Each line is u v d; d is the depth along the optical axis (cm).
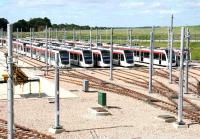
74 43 9756
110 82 4809
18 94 3819
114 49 7044
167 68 6475
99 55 6694
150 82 4000
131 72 5922
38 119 2777
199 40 12262
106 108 3184
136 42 11988
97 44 8931
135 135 2400
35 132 2406
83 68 6444
